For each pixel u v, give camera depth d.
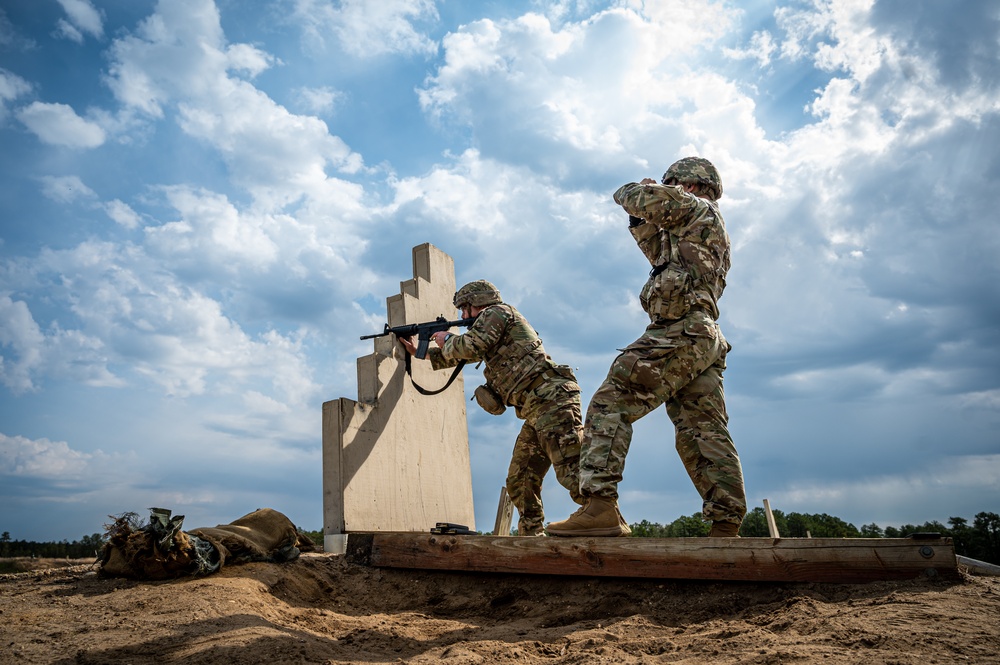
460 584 5.49
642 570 4.71
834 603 3.84
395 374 7.86
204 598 4.44
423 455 8.22
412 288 8.21
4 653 3.40
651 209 4.68
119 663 3.27
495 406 6.30
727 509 4.68
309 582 5.46
